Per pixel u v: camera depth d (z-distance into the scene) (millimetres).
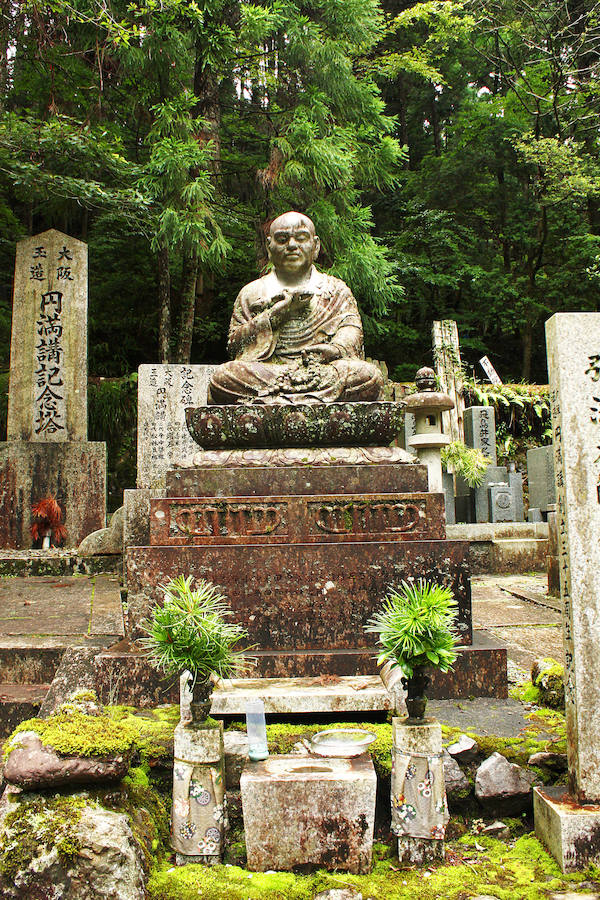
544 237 18156
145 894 2682
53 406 9633
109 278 15719
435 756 2955
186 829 2902
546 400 15039
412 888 2764
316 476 4473
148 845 2932
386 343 19734
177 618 2943
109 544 8023
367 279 11797
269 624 4160
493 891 2746
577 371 3129
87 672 4148
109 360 16062
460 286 19625
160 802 3219
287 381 4988
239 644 4141
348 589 4191
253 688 3672
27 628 5188
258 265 12242
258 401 4895
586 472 3090
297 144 11461
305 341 5273
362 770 2947
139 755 3295
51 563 7934
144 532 6590
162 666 3832
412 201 19141
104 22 8344
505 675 4066
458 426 13438
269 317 5195
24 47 11289
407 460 4656
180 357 12656
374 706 3559
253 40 11328
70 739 2836
